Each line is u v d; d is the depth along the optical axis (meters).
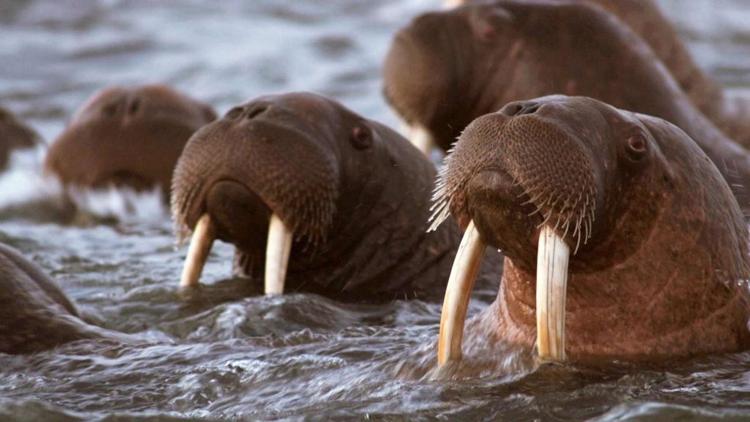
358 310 13.41
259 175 13.29
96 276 15.44
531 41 17.09
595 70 16.86
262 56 35.16
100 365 11.04
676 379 9.82
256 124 13.48
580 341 10.27
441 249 14.45
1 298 11.73
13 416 9.52
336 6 41.03
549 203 9.59
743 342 10.44
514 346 10.28
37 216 21.88
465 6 17.66
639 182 10.17
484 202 9.70
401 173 14.47
